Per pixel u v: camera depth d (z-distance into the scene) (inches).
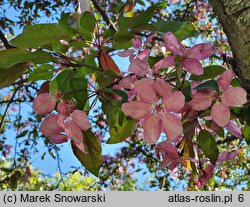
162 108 12.9
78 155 15.0
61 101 14.0
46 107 14.3
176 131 12.8
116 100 13.8
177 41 13.7
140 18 15.0
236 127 15.9
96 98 14.6
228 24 13.3
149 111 13.0
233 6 13.1
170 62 13.6
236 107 14.7
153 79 13.8
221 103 13.2
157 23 15.3
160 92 12.9
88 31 15.3
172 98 12.9
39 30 14.0
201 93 13.3
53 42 15.0
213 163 16.3
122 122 14.3
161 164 15.7
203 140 15.6
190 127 15.5
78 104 14.1
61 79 14.7
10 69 14.5
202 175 16.4
